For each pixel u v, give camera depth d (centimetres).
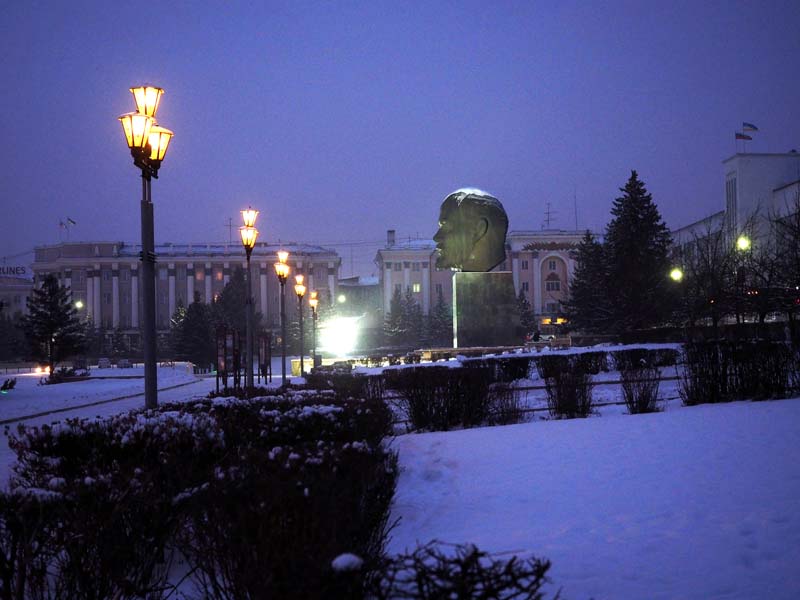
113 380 5475
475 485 841
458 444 1168
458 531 643
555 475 846
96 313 11700
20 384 5731
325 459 497
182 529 547
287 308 11850
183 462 597
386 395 1677
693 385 1516
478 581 283
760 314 2884
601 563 514
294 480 424
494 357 2172
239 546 415
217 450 649
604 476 810
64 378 5641
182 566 562
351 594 322
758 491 676
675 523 599
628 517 631
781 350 1490
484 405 1472
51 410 2603
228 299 9062
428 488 856
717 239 3734
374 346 10706
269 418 830
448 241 3447
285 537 387
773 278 3069
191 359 7600
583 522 630
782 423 1059
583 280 5503
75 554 468
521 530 623
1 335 10912
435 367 1507
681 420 1185
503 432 1252
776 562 492
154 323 1238
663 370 2202
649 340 3684
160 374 6181
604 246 4797
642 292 4469
